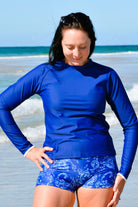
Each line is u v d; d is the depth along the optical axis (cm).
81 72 249
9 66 2708
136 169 541
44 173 245
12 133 253
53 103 245
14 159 590
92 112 246
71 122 244
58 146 244
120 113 255
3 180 491
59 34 245
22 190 462
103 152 245
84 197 245
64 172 241
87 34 239
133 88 1437
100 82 248
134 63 3250
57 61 254
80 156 241
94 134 245
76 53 240
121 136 751
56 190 239
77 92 244
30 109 977
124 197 439
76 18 238
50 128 249
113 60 3822
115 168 249
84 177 242
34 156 250
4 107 252
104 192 241
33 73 252
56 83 246
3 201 426
